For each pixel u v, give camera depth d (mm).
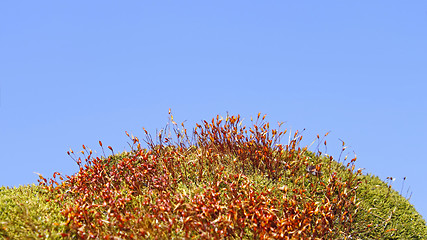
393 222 6707
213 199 5844
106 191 6352
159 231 5367
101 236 5418
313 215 6238
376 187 7453
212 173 6867
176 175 6840
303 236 5844
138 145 7422
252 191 5953
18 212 5742
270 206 6141
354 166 7102
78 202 6180
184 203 5602
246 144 7434
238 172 6918
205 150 7359
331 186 6824
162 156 7383
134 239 5227
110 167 7445
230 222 5484
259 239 5531
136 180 6734
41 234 5270
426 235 6668
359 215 6609
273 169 7172
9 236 5234
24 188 6750
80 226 5543
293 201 6125
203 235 5242
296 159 7309
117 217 5477
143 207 5902
